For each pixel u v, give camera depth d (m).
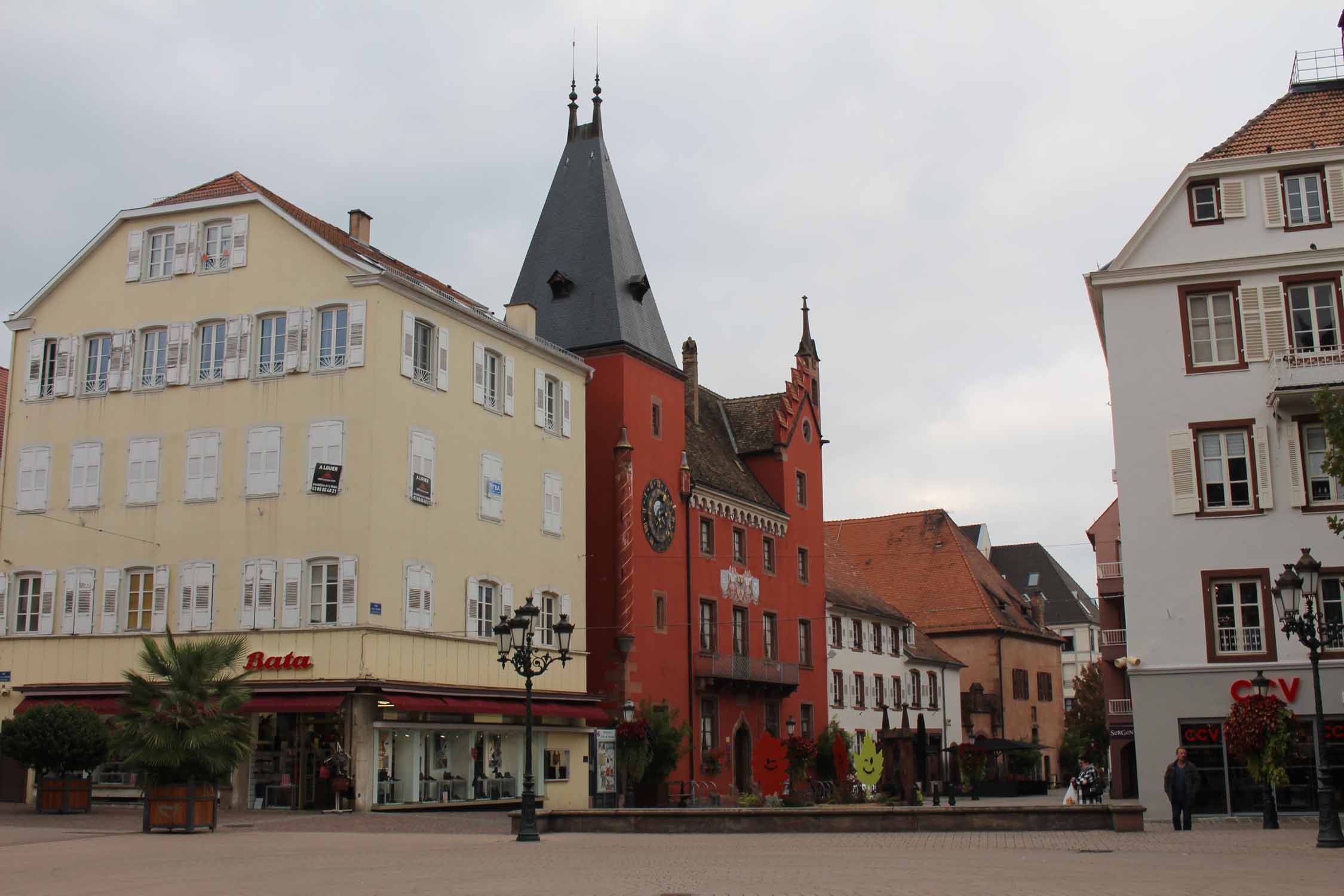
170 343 40.62
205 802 27.53
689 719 52.50
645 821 27.61
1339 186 37.59
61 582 40.53
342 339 38.66
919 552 93.88
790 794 56.53
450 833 28.17
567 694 45.50
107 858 20.80
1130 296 38.56
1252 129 39.44
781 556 62.66
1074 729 86.50
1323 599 35.88
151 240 41.78
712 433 63.12
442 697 38.91
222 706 27.50
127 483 40.31
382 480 37.81
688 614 53.31
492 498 43.06
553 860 20.30
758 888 15.53
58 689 39.44
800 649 63.66
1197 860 19.61
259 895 15.13
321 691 36.31
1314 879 16.50
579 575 47.72
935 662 82.50
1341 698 35.12
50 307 42.66
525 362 45.91
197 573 38.81
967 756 78.69
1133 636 36.91
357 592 36.91
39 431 41.88
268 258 39.94
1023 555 130.88
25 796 39.50
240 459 39.03
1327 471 31.62
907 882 16.12
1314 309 37.25
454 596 40.59
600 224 54.28
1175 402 37.66
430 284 46.66
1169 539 37.09
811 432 67.44
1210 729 35.97
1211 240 38.22
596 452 51.22
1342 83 40.12
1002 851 21.42
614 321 52.25
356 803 35.75
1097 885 15.70
